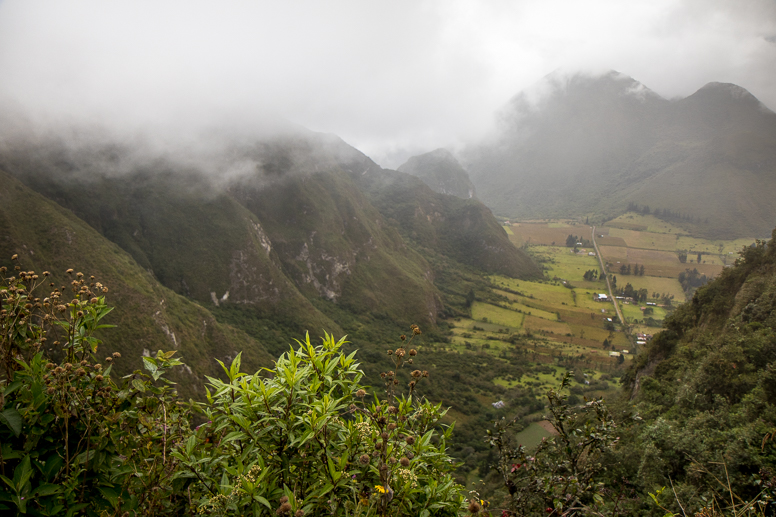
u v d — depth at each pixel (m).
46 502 2.31
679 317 39.25
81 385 2.76
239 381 3.04
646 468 10.59
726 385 17.17
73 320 2.96
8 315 2.70
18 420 2.29
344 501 2.52
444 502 2.68
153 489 2.63
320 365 3.09
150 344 48.81
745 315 27.14
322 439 2.79
